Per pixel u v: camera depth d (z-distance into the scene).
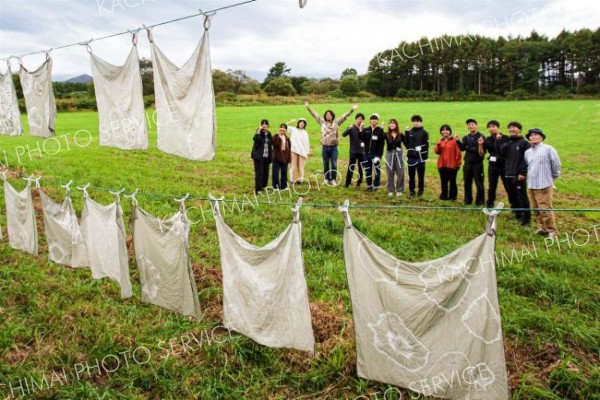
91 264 6.84
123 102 5.91
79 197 11.41
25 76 7.19
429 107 46.34
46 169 14.12
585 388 4.69
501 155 10.23
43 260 8.08
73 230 7.08
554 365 5.08
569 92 65.56
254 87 76.44
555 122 31.52
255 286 4.95
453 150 11.12
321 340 5.73
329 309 6.32
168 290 5.82
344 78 68.94
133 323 6.16
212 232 9.38
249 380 5.12
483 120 32.81
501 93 68.62
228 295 5.27
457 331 3.97
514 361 5.22
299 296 4.66
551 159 8.72
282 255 4.71
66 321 6.19
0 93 7.91
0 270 7.56
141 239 5.96
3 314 6.39
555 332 5.60
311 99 60.06
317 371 5.09
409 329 4.14
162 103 5.52
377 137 12.18
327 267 7.53
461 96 61.34
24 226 7.94
